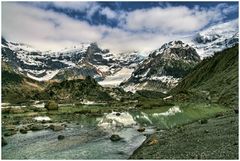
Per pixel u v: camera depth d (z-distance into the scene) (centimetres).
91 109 16088
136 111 14788
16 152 4962
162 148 4503
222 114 8625
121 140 5919
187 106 16712
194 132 5519
